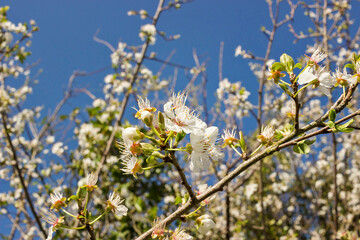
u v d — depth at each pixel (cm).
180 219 143
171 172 475
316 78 129
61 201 135
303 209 704
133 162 123
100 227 405
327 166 607
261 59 408
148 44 461
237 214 576
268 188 660
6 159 482
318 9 480
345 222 495
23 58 462
